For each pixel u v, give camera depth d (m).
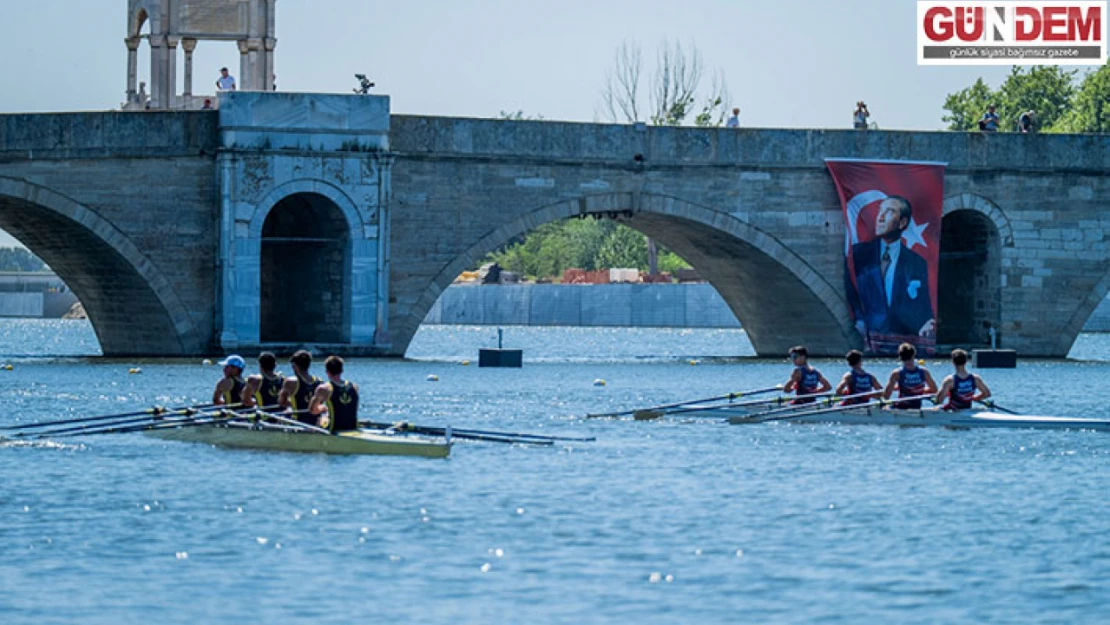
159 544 97.50
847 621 81.75
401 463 129.12
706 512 109.12
